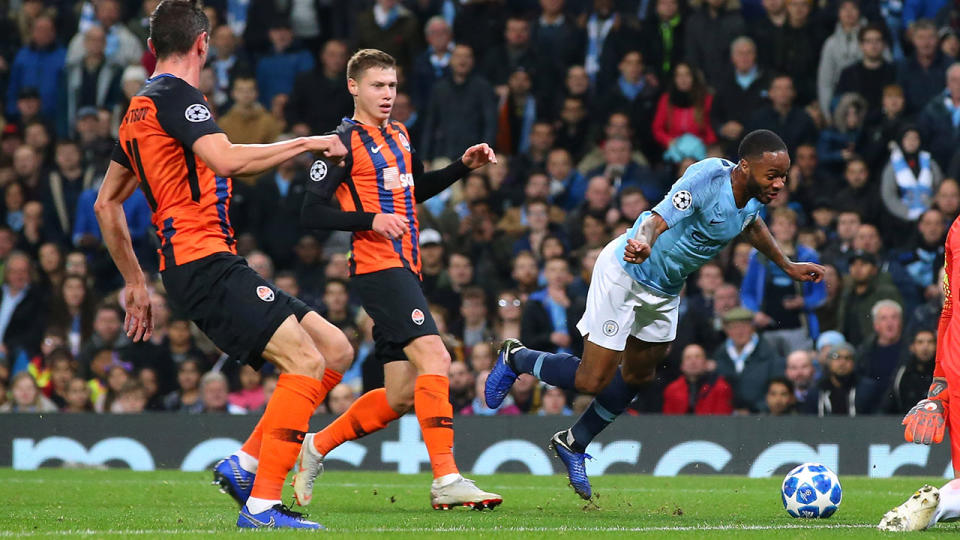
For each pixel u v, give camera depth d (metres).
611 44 26.23
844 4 25.42
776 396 19.23
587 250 22.55
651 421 17.84
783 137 24.45
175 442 18.34
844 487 14.89
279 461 9.03
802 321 20.83
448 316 21.80
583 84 25.86
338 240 23.98
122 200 9.73
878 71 24.95
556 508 11.75
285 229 24.50
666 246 11.06
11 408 20.97
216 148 8.70
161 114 8.94
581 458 11.99
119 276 24.69
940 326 9.55
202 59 9.38
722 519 10.49
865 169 23.61
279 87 27.91
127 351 21.08
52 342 21.98
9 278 23.19
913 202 23.38
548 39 27.03
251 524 9.01
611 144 24.31
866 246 21.88
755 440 17.58
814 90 25.89
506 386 12.67
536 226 23.27
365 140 11.09
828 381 19.45
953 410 8.92
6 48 30.23
